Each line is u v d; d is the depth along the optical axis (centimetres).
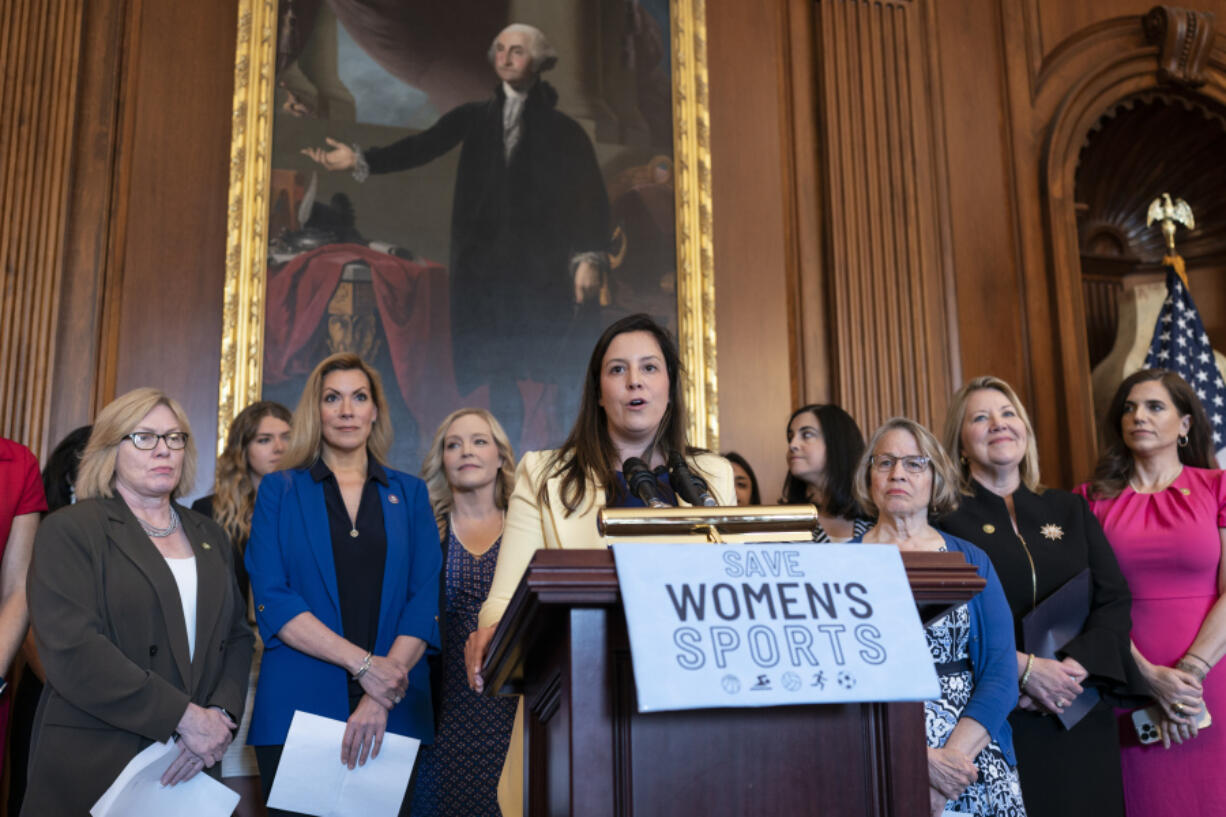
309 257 461
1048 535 300
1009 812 243
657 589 126
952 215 543
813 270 522
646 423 188
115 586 251
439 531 325
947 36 564
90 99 454
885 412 509
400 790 271
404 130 484
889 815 133
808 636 127
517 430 467
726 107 526
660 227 502
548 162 496
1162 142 615
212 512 353
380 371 459
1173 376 341
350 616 283
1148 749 314
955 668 250
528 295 481
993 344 534
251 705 313
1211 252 639
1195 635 310
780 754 133
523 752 185
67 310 433
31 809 235
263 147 461
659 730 130
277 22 479
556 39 510
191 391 440
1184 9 576
